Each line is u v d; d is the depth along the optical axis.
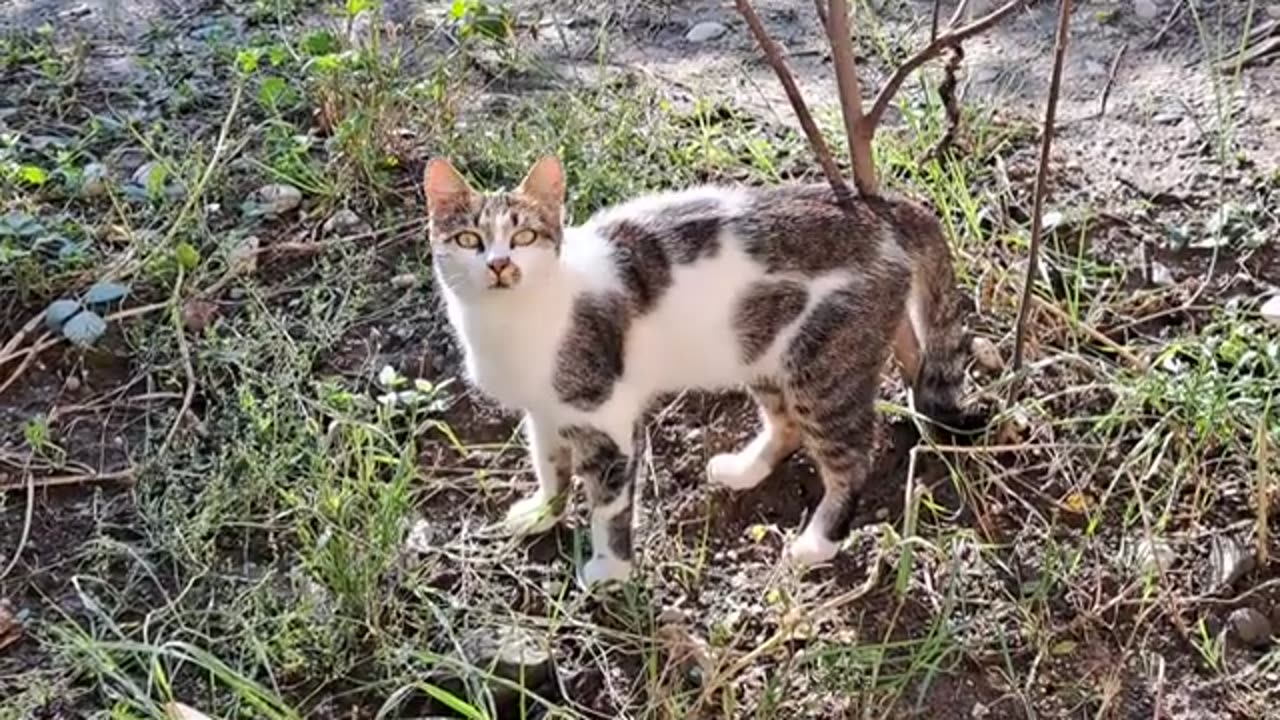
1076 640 1.22
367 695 1.19
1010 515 1.32
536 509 1.32
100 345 1.48
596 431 1.23
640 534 1.32
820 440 1.28
